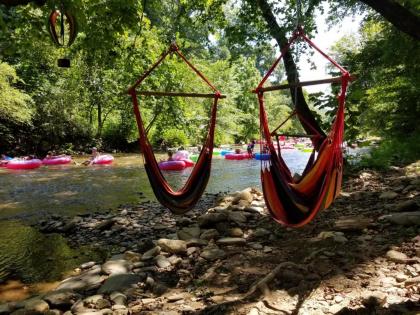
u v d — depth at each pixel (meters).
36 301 3.85
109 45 6.34
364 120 12.88
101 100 21.38
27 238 6.51
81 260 5.42
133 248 5.70
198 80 21.78
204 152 4.98
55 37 4.72
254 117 31.36
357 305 3.16
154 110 19.30
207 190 11.00
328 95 9.28
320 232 5.27
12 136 19.19
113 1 5.75
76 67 19.66
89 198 9.79
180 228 6.65
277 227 5.77
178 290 3.95
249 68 27.83
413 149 10.91
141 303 3.68
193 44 19.44
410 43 9.20
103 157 17.17
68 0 4.45
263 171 4.36
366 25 11.89
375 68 11.02
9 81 18.98
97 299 3.75
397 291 3.35
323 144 3.86
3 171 14.72
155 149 23.44
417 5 7.41
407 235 4.69
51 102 20.44
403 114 11.87
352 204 6.61
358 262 4.09
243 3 9.49
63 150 20.42
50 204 9.12
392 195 6.61
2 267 5.21
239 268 4.29
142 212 8.00
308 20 8.15
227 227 5.88
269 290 3.58
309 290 3.56
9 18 5.38
